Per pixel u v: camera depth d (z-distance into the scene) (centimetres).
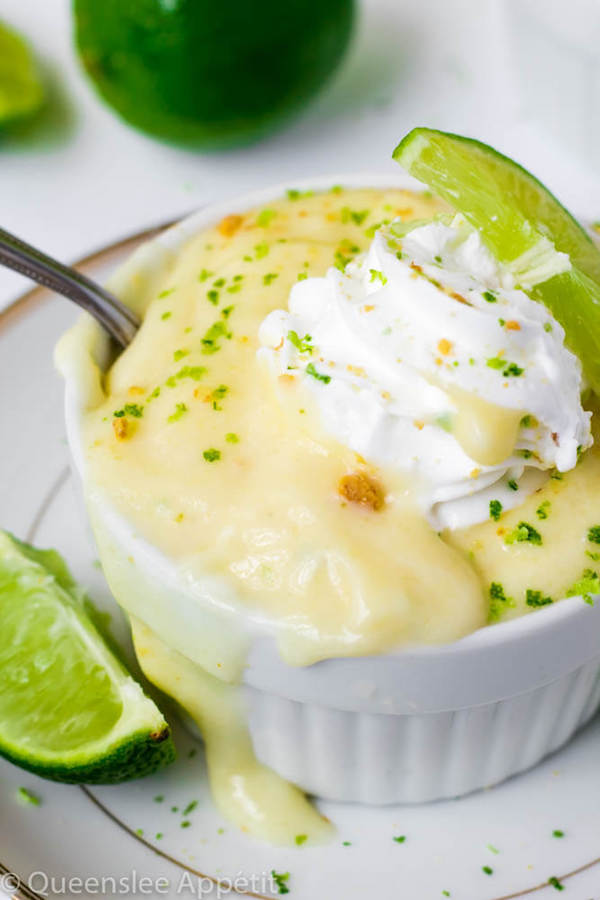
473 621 26
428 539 26
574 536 26
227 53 39
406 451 26
